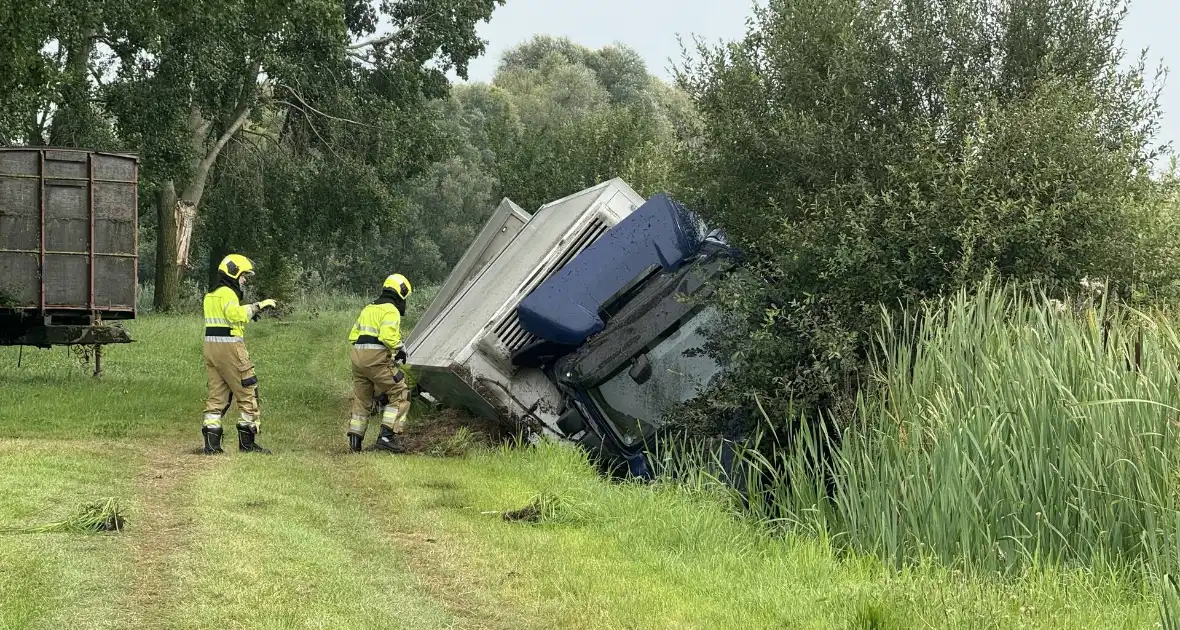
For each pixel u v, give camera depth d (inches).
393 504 335.9
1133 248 403.2
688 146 493.7
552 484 379.6
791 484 376.2
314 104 1544.0
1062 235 415.8
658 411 445.4
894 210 418.3
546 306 448.1
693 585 261.3
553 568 268.2
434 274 2640.3
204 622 212.2
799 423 419.5
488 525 313.4
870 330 413.1
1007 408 310.5
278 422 536.1
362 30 1568.7
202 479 357.4
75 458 384.8
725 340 443.5
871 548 314.3
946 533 299.4
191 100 1326.3
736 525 339.3
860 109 463.8
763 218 453.1
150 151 1263.5
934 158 423.8
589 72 3297.2
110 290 640.4
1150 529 276.7
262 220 1611.7
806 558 293.4
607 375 442.0
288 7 851.4
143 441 451.8
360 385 455.2
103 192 638.5
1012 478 301.4
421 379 562.6
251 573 245.1
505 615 231.6
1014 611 227.1
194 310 1524.4
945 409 316.2
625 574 267.7
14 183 619.5
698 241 479.8
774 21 486.0
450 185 2694.4
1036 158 411.5
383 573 257.4
